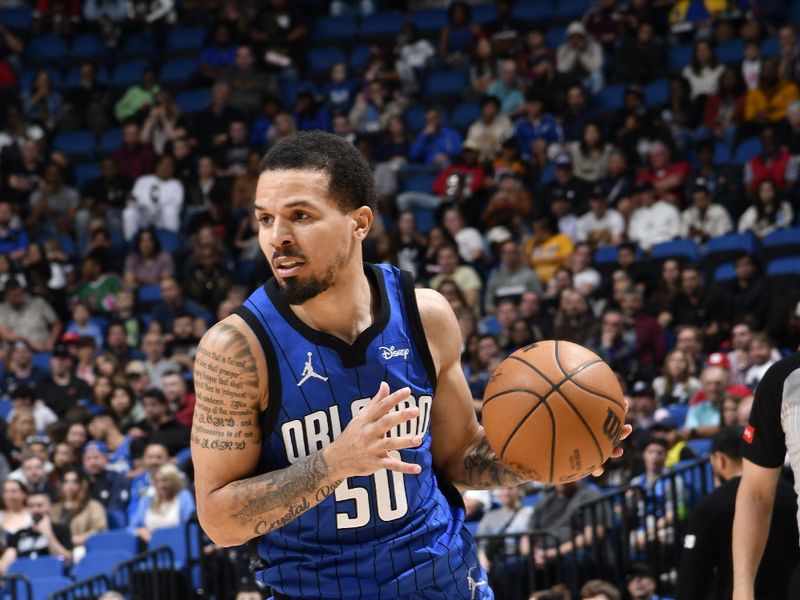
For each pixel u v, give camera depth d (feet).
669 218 127.95
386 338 27.32
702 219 126.52
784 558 43.75
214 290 133.08
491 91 154.40
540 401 27.84
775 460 35.27
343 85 163.12
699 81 147.64
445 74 161.79
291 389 26.61
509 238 134.00
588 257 122.21
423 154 151.02
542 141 144.46
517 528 81.82
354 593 27.50
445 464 30.50
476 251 130.31
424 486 28.14
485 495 88.89
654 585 72.08
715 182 132.26
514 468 28.40
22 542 93.45
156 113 160.04
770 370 34.91
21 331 132.46
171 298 129.39
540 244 129.80
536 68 152.97
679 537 74.59
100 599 75.36
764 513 35.83
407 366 27.53
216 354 26.50
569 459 27.89
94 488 99.19
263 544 27.94
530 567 74.64
